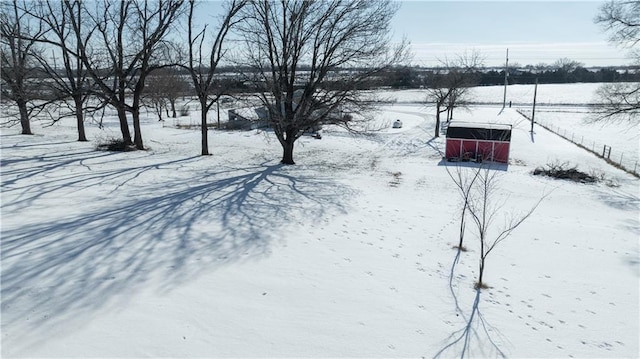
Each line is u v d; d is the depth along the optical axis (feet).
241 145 97.76
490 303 27.84
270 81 69.67
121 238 33.96
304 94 70.59
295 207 46.39
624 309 28.12
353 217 44.34
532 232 43.60
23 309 23.02
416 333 23.63
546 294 29.78
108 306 23.80
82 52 72.59
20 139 89.56
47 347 19.98
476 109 218.59
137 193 48.44
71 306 23.58
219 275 28.50
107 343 20.57
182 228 37.24
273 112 69.92
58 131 113.29
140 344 20.67
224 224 39.04
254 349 21.11
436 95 148.66
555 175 74.84
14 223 36.17
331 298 26.63
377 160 85.40
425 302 27.27
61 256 29.91
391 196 56.03
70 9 71.46
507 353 22.44
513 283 31.24
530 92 339.57
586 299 29.35
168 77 176.55
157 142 98.73
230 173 63.16
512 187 66.33
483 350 22.52
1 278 26.25
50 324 21.79
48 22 71.61
